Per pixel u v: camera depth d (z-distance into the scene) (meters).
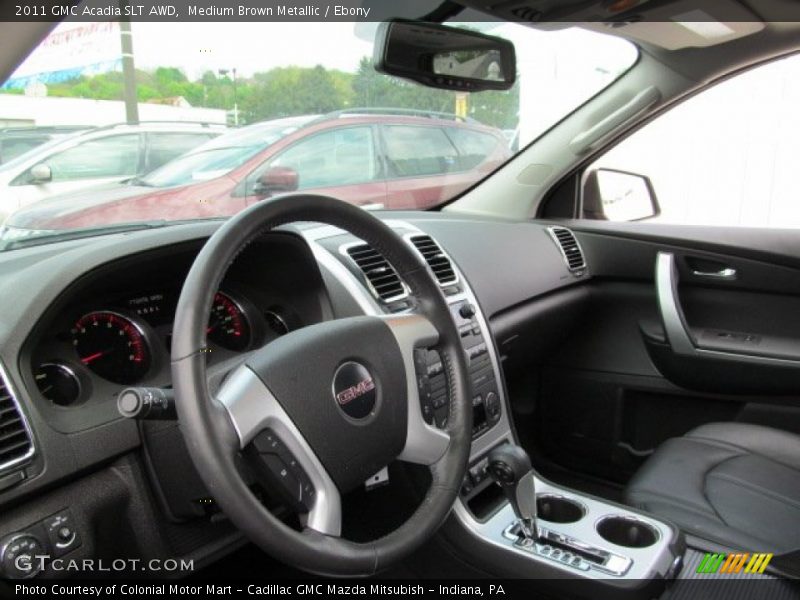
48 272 1.14
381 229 1.13
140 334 1.29
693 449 1.83
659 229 2.52
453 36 1.80
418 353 1.16
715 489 1.66
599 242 2.55
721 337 2.36
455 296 1.80
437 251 1.86
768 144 2.47
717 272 2.39
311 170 2.31
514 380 2.49
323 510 0.94
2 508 1.03
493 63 1.99
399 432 1.07
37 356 1.13
